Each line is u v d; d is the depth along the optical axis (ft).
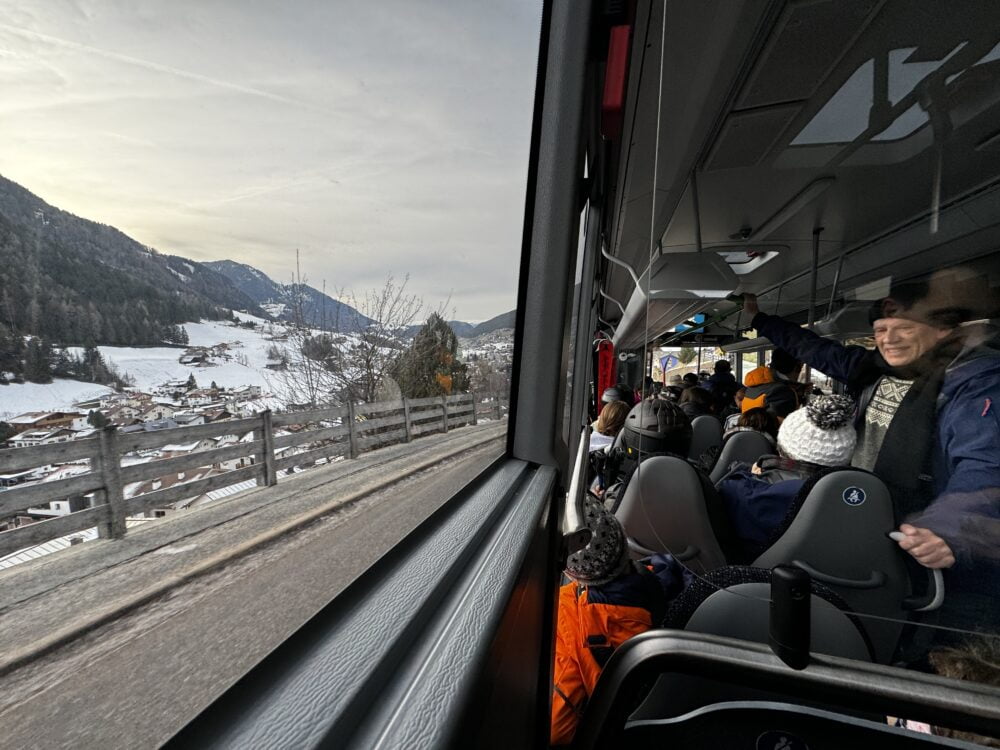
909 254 2.94
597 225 6.49
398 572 1.86
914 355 2.43
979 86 2.51
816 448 3.73
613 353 16.92
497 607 1.65
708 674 2.90
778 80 4.26
